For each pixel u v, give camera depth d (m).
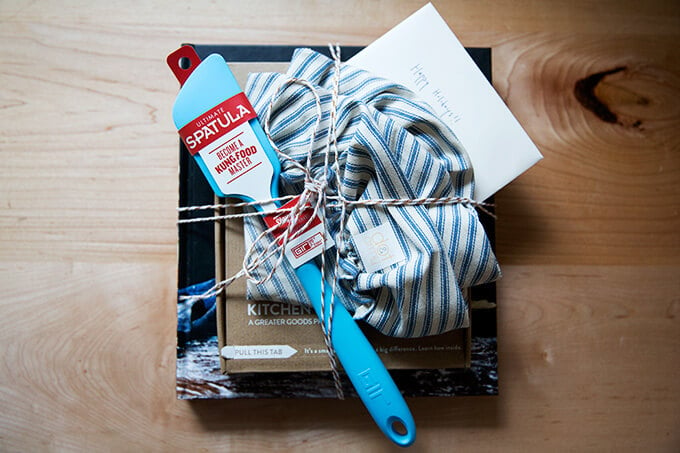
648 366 0.48
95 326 0.47
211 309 0.43
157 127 0.47
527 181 0.48
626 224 0.48
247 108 0.39
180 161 0.43
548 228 0.48
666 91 0.48
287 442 0.47
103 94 0.47
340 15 0.48
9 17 0.47
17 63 0.47
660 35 0.48
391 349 0.41
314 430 0.47
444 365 0.41
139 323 0.47
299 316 0.41
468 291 0.42
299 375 0.44
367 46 0.44
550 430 0.47
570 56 0.49
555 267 0.48
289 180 0.39
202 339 0.43
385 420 0.38
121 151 0.47
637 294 0.48
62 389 0.46
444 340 0.41
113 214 0.47
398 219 0.38
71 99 0.47
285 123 0.39
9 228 0.47
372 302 0.39
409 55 0.43
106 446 0.46
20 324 0.47
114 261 0.47
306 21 0.48
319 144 0.39
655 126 0.48
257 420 0.47
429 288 0.38
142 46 0.48
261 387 0.44
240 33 0.48
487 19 0.48
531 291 0.48
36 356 0.47
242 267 0.41
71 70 0.47
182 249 0.43
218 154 0.39
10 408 0.46
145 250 0.47
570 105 0.48
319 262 0.40
